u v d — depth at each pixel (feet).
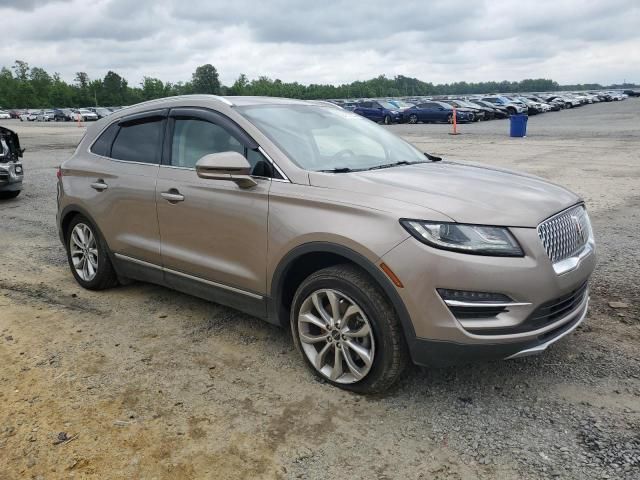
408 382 11.49
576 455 9.12
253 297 12.42
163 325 14.66
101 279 16.74
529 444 9.45
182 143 14.05
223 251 12.80
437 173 12.18
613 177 38.34
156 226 14.33
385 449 9.45
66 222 17.67
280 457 9.32
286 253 11.37
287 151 12.17
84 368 12.37
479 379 11.55
